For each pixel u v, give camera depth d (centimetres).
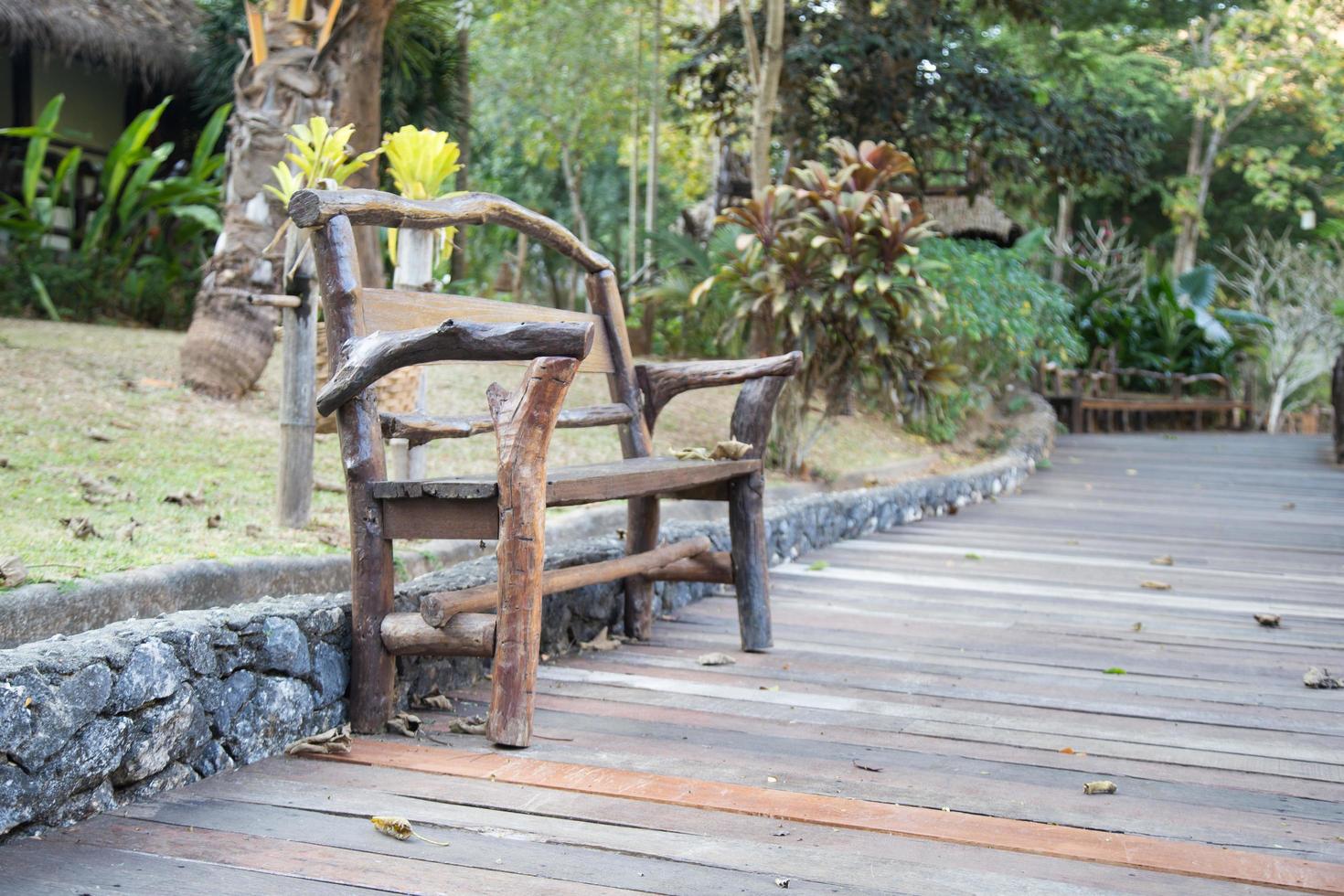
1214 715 349
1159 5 2572
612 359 437
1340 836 248
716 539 550
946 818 252
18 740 219
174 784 257
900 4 1265
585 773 276
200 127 1380
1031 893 214
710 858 227
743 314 803
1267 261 2952
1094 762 300
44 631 293
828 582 582
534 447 295
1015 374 1521
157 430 570
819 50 1191
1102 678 395
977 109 1240
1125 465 1270
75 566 325
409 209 334
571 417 398
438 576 370
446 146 452
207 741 265
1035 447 1247
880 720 335
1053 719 342
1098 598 552
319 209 307
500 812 249
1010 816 256
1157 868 227
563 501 319
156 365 708
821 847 234
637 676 382
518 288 2031
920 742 314
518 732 295
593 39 1792
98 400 598
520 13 1767
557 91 1830
